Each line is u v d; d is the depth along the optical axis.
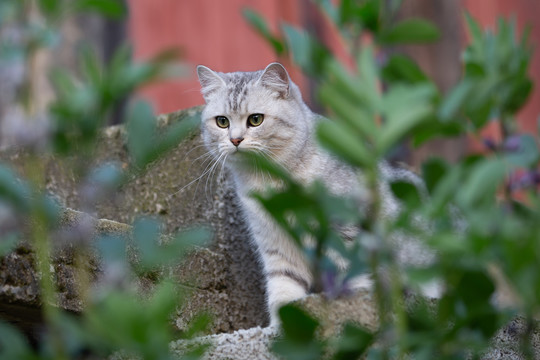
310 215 2.02
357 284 4.45
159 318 1.86
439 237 1.99
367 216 2.07
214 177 5.98
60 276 3.64
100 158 6.11
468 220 2.04
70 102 1.94
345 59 10.26
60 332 2.08
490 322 2.13
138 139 1.94
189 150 6.12
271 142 5.80
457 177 2.03
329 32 10.41
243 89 5.89
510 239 1.93
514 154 2.38
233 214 5.88
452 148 9.02
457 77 10.72
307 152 5.82
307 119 6.09
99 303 2.00
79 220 3.79
